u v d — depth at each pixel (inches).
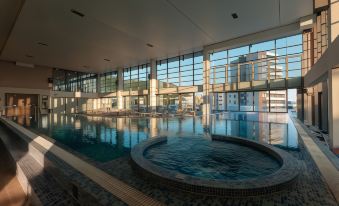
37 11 279.9
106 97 801.6
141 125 362.9
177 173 107.5
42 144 193.8
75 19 307.4
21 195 123.4
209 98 490.6
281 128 293.4
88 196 92.4
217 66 490.6
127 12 290.0
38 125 376.5
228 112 548.7
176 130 301.9
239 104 542.9
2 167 167.3
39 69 661.9
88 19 308.5
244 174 135.5
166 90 597.3
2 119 449.7
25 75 629.9
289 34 369.4
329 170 118.8
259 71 439.5
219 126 332.8
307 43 345.4
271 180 97.0
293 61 385.1
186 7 281.0
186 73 567.8
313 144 186.5
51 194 110.7
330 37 163.3
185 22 330.0
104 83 825.5
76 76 781.3
